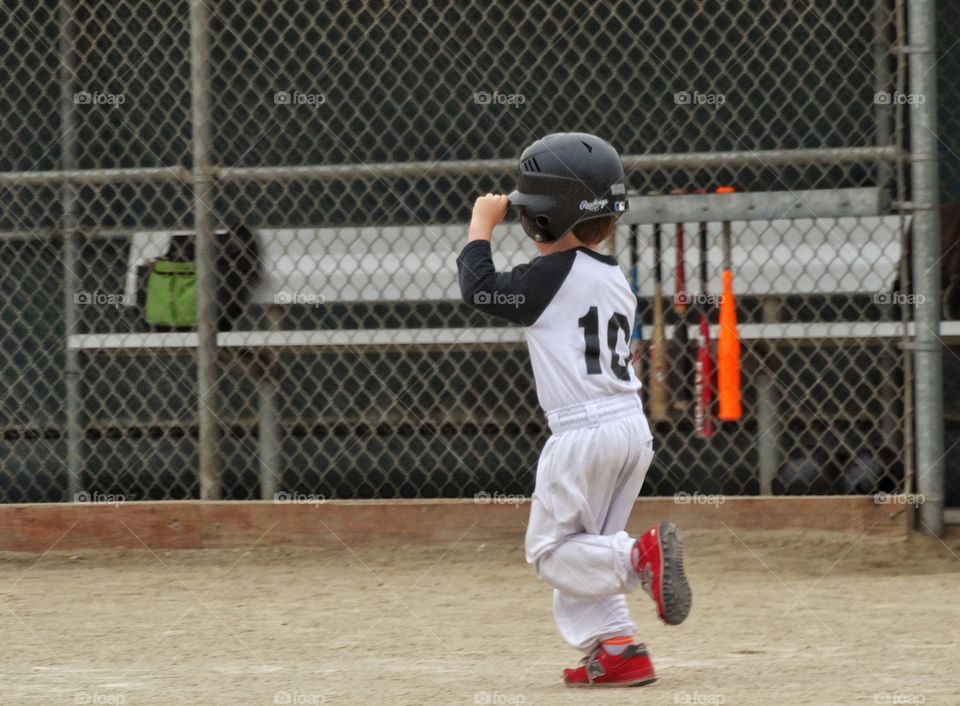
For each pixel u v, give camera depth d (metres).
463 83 23.78
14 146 24.09
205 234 19.39
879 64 20.20
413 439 24.06
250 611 15.45
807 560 17.89
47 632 14.24
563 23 22.59
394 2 23.55
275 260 21.14
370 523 19.12
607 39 23.53
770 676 11.50
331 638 13.81
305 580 17.38
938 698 10.48
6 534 19.33
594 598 10.77
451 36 22.94
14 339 23.77
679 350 20.20
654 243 20.03
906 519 18.47
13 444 23.30
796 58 22.77
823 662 12.16
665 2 23.33
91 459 23.72
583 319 10.83
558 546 10.80
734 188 22.23
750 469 21.98
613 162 11.23
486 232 11.20
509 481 23.95
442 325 23.83
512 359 24.11
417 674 11.91
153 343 20.56
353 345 20.30
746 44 23.39
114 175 19.62
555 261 10.92
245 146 24.17
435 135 24.02
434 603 15.81
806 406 23.17
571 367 10.74
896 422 20.08
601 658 11.02
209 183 19.36
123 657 12.89
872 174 23.22
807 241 20.14
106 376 24.12
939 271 18.72
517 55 23.66
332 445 24.23
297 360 24.36
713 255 20.25
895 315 21.08
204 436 19.45
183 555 19.03
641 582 10.61
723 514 18.89
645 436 11.05
